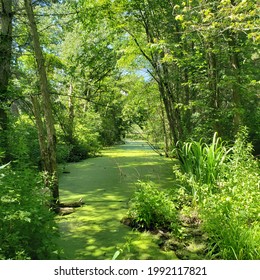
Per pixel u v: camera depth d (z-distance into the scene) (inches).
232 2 215.8
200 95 396.2
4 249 112.0
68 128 534.9
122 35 400.5
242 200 163.0
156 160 479.2
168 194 211.5
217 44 301.9
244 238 136.3
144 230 176.9
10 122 288.5
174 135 370.6
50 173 215.5
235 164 213.2
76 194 260.1
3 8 312.2
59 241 161.0
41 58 220.5
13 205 117.0
